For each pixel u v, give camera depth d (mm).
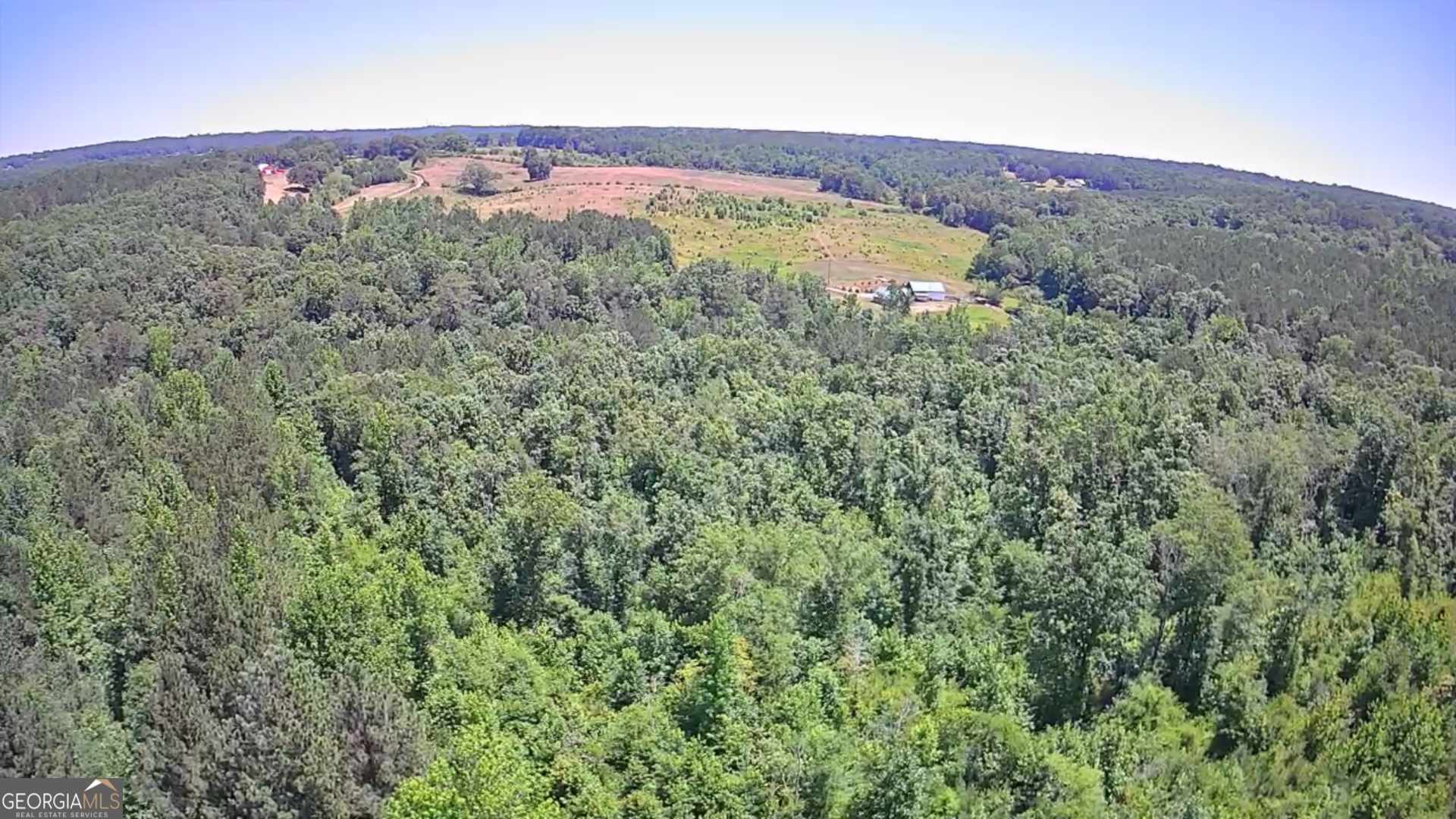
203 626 67812
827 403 115375
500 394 122312
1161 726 72125
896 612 82500
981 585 88125
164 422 113562
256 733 53906
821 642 74188
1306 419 122062
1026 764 62031
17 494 94312
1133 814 60531
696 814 55969
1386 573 95875
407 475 101438
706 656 67875
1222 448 103625
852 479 103562
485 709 60781
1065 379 134875
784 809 56062
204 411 113938
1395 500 101000
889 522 93625
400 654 68875
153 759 57562
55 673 65312
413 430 105875
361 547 84750
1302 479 102688
